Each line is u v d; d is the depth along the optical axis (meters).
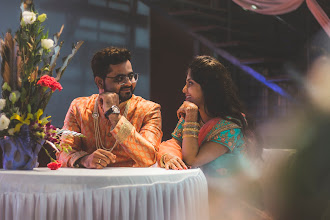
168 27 8.81
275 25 9.31
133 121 2.54
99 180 1.88
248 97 9.16
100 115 2.52
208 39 8.67
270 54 9.01
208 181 2.36
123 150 2.52
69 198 1.86
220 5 9.71
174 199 2.02
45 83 2.23
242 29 9.29
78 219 1.85
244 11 9.34
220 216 2.29
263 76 8.60
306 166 3.05
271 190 3.36
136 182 1.92
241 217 2.26
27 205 1.89
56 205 1.87
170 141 2.53
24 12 2.29
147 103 2.61
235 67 9.02
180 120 2.60
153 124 2.54
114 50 2.48
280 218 3.26
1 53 2.28
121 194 1.89
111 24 8.53
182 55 8.72
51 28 7.86
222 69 2.51
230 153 2.36
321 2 8.13
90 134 2.54
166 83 8.64
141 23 8.82
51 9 7.89
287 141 6.77
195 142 2.36
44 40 2.33
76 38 8.11
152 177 1.96
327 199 3.01
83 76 8.08
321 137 2.94
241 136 2.39
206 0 9.66
